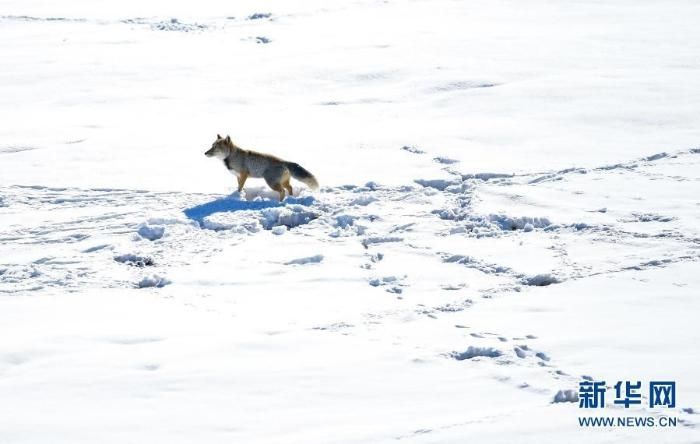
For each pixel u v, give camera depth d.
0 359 16.98
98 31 83.31
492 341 17.50
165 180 32.75
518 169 32.91
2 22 88.94
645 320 18.20
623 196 28.77
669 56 60.69
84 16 95.75
